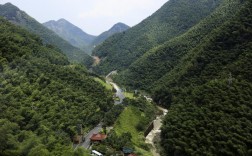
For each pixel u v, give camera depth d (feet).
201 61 483.10
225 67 416.05
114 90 577.02
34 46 448.65
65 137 271.69
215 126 305.73
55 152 235.20
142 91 637.71
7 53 362.94
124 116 409.49
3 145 215.10
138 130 404.98
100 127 359.25
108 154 287.07
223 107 327.67
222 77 394.11
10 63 344.90
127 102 474.49
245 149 268.00
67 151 244.83
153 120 464.24
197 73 474.08
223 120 307.78
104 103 409.28
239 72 380.58
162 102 532.32
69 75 407.23
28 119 265.13
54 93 332.19
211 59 466.29
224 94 347.56
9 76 315.99
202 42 577.43
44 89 324.39
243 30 453.17
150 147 360.28
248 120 295.28
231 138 280.72
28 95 302.86
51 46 567.18
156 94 558.97
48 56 447.83
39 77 340.59
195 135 313.53
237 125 291.79
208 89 379.76
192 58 531.50
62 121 293.43
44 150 221.46
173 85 522.06
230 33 472.44
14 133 237.45
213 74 432.25
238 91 341.00
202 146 294.46
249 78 363.56
